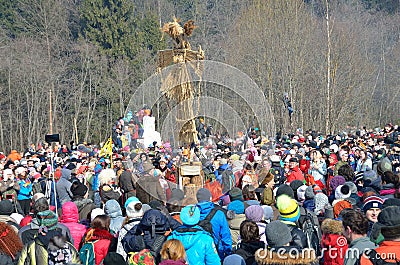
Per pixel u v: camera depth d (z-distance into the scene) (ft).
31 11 199.62
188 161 32.04
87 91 177.27
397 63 211.82
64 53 188.75
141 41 192.54
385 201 25.70
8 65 162.61
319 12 247.50
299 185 35.96
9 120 167.73
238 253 23.47
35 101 163.63
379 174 39.42
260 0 154.71
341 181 33.86
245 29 153.17
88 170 52.31
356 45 175.32
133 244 22.93
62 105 178.50
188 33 32.19
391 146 67.87
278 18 151.94
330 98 150.51
